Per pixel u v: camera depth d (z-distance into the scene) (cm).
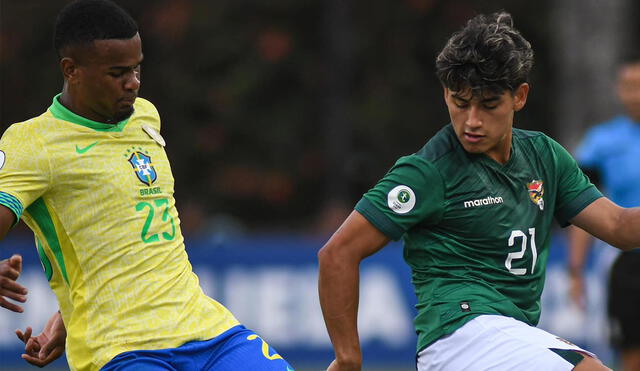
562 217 1728
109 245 1588
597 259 3681
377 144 6322
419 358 1683
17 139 1570
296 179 6475
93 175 1589
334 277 1641
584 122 5462
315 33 6538
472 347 1605
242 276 3938
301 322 3912
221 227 5334
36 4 6594
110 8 1580
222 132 6450
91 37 1563
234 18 6494
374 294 3875
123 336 1573
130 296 1584
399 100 6431
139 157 1639
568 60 5516
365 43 6412
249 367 1631
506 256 1636
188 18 6400
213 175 6481
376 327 3866
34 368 3853
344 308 1644
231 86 6353
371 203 1631
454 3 6438
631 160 2750
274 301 3922
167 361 1586
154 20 6406
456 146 1636
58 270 1612
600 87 5416
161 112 6456
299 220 6562
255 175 6400
